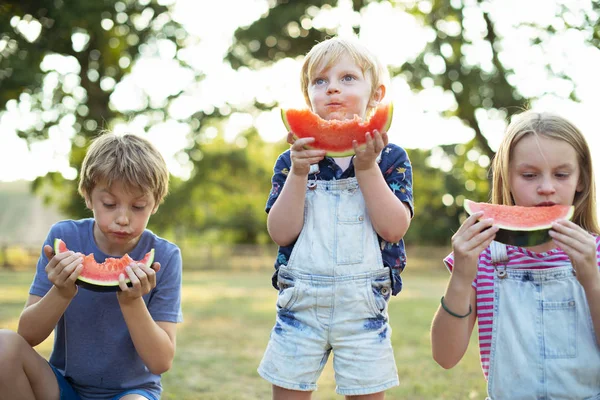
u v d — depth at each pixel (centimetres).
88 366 325
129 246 335
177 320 336
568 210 293
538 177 303
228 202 4381
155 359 311
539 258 312
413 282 2262
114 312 326
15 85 1939
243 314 1051
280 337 321
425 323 932
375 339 313
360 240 315
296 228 321
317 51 339
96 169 302
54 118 2083
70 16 1903
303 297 315
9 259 3105
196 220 4209
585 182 317
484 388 501
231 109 2317
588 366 293
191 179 3600
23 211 6575
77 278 291
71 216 2644
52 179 2234
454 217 4012
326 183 327
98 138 328
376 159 324
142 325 301
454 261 297
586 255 278
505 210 299
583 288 293
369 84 340
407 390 493
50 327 302
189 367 580
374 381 310
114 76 2138
